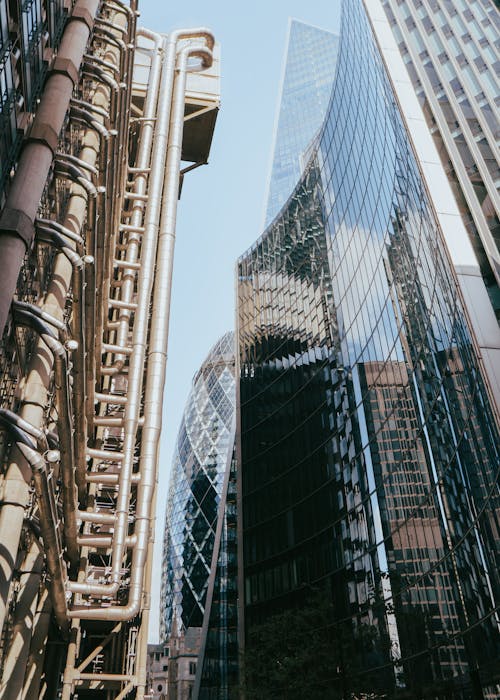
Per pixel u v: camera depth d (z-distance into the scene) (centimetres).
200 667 8138
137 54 5247
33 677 2453
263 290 7806
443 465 3409
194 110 5547
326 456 5397
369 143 5316
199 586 13312
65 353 1669
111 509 3566
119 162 3019
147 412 3266
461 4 5128
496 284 3181
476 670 2850
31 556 2180
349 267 5597
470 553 2936
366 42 5506
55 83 1777
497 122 4034
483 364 2780
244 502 6525
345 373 5306
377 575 4116
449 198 3631
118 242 4197
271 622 4447
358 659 4100
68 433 1977
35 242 1783
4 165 1424
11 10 1359
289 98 19900
